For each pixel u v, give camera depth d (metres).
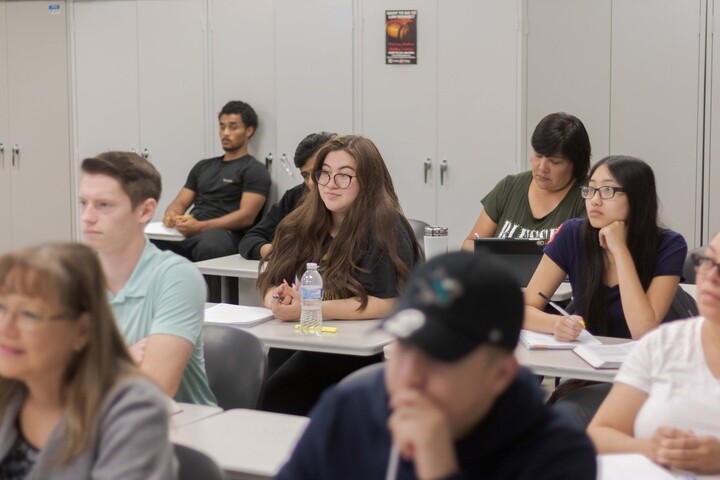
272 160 6.31
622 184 2.90
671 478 1.69
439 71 5.88
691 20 5.35
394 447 1.23
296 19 6.15
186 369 2.35
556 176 4.01
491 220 4.29
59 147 6.80
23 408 1.62
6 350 1.53
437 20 5.85
